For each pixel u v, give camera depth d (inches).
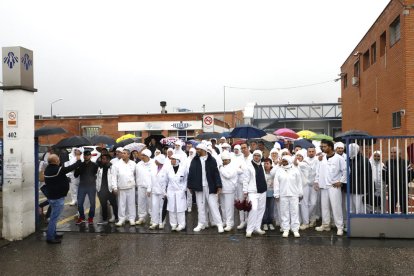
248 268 258.8
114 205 410.3
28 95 353.7
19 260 283.7
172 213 366.0
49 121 1569.9
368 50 890.7
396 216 323.9
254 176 341.1
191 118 1450.5
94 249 308.7
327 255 283.6
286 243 318.3
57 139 1547.7
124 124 1478.8
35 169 375.9
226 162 366.6
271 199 367.6
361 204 339.0
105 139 541.6
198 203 368.5
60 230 374.0
